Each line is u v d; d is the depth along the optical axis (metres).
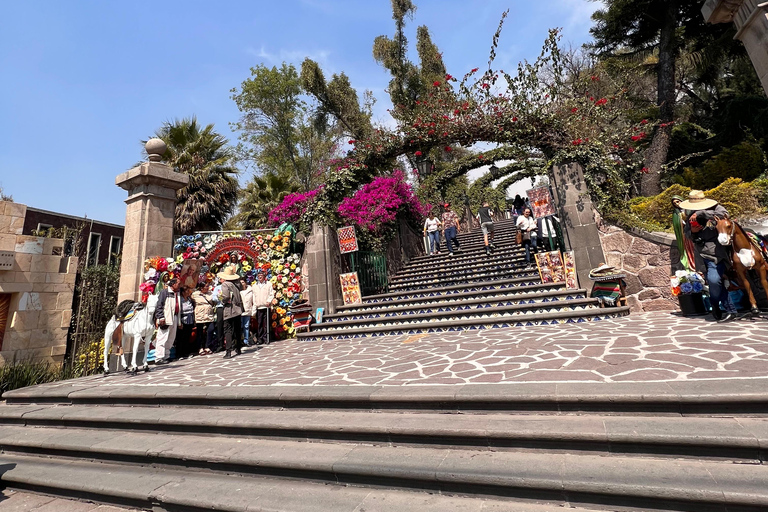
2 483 3.55
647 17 12.19
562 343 4.46
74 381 6.09
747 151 10.44
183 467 3.09
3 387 6.44
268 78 22.03
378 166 9.80
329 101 21.28
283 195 19.61
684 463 2.03
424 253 15.47
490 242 11.78
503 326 6.46
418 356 4.75
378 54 21.69
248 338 8.10
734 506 1.71
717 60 11.68
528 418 2.62
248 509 2.34
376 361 4.77
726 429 2.09
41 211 14.58
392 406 3.10
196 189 16.73
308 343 7.69
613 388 2.62
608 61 13.32
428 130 8.87
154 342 7.38
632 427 2.25
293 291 9.22
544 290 7.46
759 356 3.05
